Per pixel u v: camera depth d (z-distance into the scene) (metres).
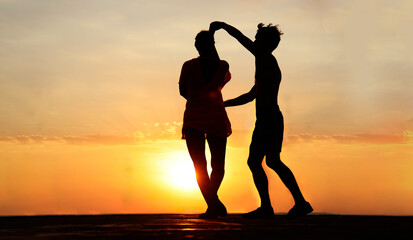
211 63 4.63
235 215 5.18
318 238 2.50
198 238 2.42
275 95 4.85
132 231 2.84
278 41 5.02
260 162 4.76
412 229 3.15
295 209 4.62
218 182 4.58
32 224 3.56
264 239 2.42
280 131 4.78
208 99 4.57
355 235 2.69
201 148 4.56
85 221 3.94
